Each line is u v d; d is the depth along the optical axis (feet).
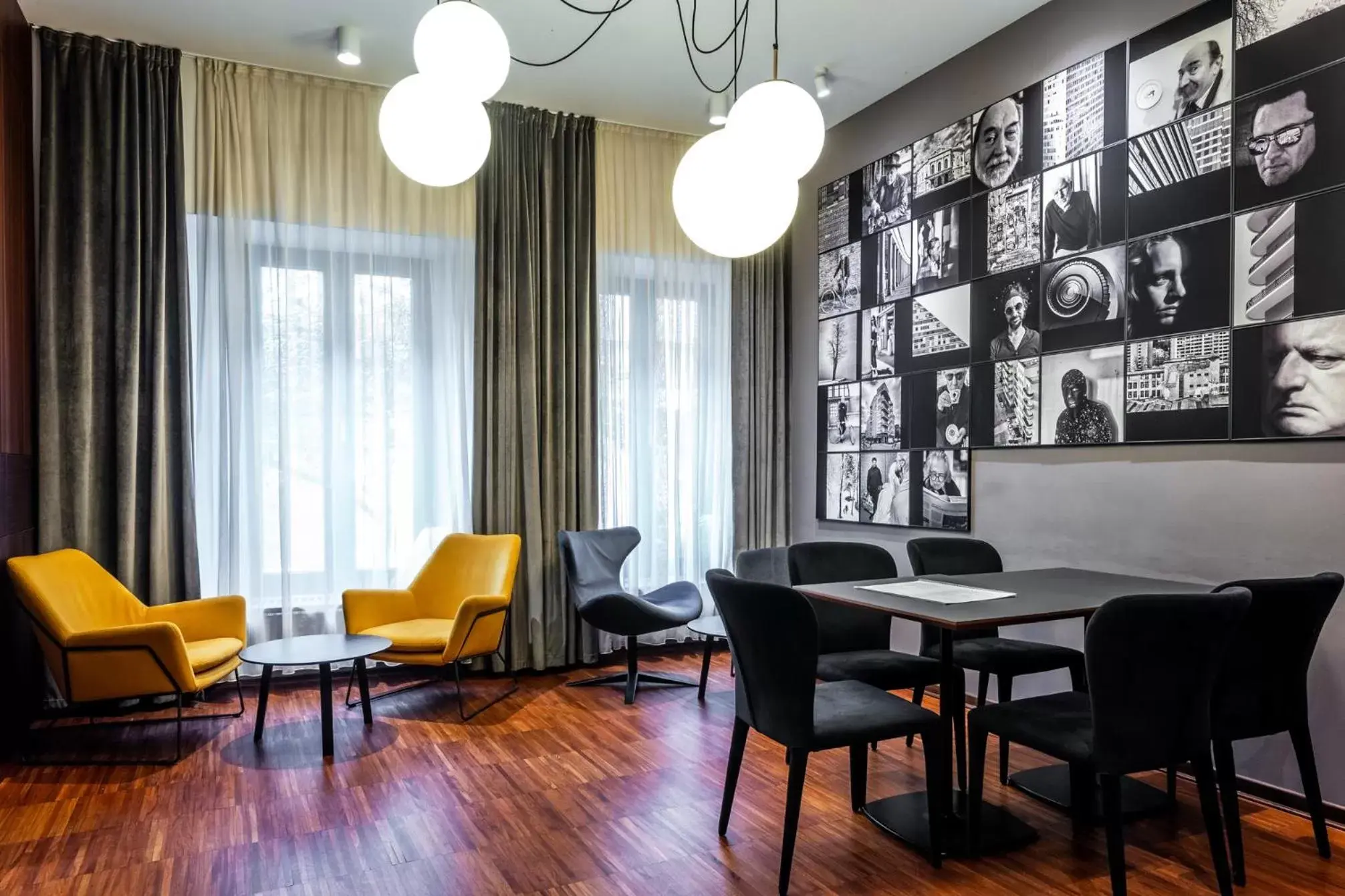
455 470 15.07
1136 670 6.62
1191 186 10.23
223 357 13.70
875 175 15.67
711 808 9.26
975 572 11.43
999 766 10.59
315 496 14.30
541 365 15.71
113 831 8.71
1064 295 11.85
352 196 14.57
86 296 12.63
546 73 14.37
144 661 10.56
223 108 13.79
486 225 15.25
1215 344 9.92
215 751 11.10
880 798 9.50
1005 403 12.80
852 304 16.21
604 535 15.58
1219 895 7.40
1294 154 9.19
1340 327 8.75
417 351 14.97
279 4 12.07
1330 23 8.90
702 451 17.49
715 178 7.77
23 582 10.52
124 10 12.19
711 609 17.40
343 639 12.19
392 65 14.02
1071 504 11.78
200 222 13.64
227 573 13.60
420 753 11.04
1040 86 12.30
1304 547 9.11
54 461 12.39
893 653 10.46
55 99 12.56
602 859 8.05
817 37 13.17
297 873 7.80
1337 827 8.82
